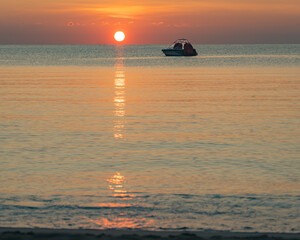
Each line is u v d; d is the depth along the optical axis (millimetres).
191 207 20109
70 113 49156
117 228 17500
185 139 35875
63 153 31219
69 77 105250
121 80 96562
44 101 59281
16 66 162500
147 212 19438
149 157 30172
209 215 19047
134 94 68062
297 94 66375
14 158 29719
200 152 31531
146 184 23984
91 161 29078
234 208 19969
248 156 30281
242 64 171250
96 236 14422
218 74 115688
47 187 23297
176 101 59344
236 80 95312
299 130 39312
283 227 17656
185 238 14508
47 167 27469
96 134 37906
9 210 19578
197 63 186000
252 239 14609
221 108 52688
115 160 29344
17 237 14195
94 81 93438
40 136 36938
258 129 39875
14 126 41281
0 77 104312
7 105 55250
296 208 19969
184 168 27344
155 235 14727
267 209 19828
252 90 73062
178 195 21984
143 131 39188
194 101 59312
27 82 90000
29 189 22922
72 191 22641
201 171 26641
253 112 49500
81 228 17484
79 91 72312
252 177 25281
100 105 55531
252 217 18797
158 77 106000
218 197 21625
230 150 32062
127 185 23766
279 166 27719
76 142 34812
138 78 102875
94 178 25125
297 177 25250
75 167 27531
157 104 56406
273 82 88688
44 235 14391
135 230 17234
